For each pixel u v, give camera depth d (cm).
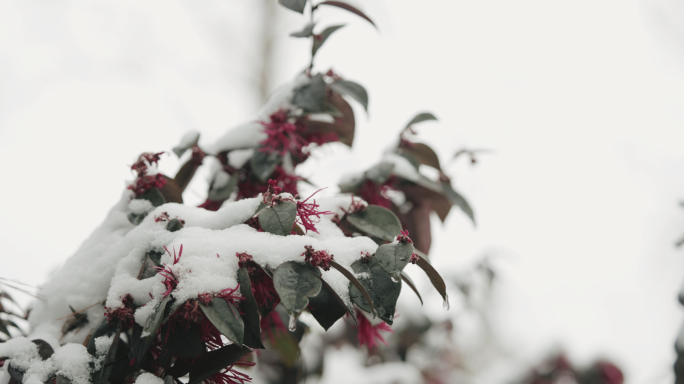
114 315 119
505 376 246
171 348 118
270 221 118
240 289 117
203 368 119
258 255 117
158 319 115
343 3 133
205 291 116
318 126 137
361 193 137
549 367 237
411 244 119
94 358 120
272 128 132
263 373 165
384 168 135
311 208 121
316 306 120
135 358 120
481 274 226
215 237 118
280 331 138
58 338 124
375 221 125
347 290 118
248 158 135
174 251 117
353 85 136
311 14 133
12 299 130
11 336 130
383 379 198
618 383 220
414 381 204
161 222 123
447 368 239
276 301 120
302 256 117
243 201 121
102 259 124
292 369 164
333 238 120
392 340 205
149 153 127
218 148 134
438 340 223
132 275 122
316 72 136
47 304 125
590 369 229
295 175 137
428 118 139
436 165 143
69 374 120
